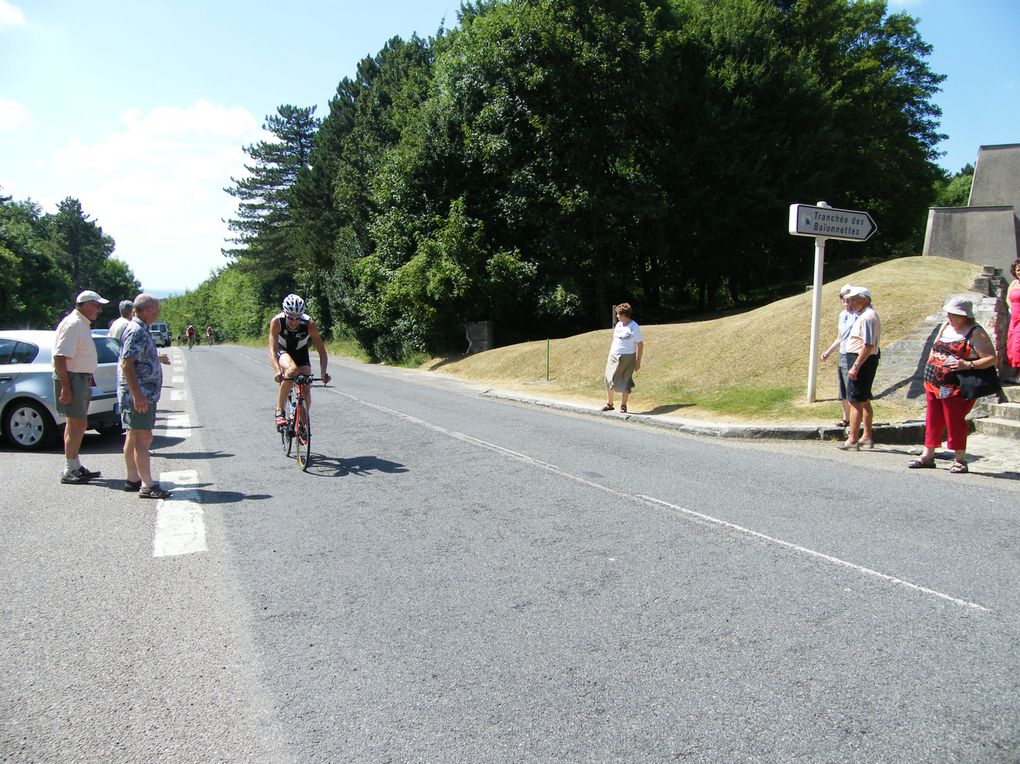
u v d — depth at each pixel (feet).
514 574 15.56
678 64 89.76
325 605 14.12
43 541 18.35
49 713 10.41
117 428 37.65
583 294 84.38
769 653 11.75
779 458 27.71
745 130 91.86
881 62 130.21
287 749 9.43
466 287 80.28
